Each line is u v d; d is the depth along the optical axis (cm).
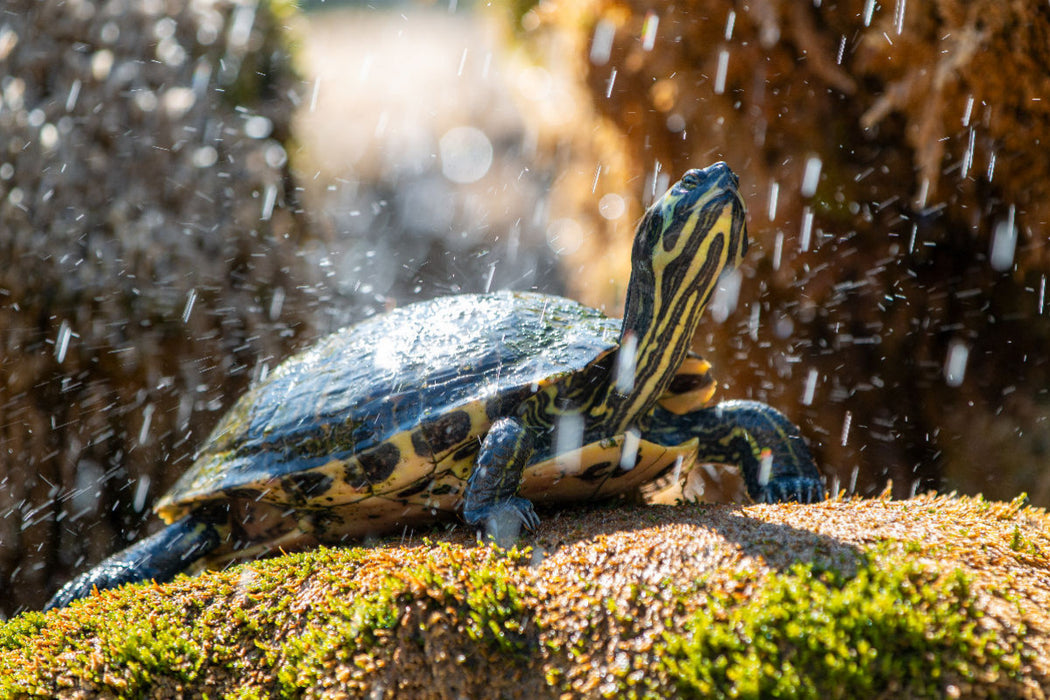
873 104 408
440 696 199
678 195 262
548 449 264
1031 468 380
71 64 514
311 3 1579
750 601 186
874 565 190
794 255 433
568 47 525
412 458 257
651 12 458
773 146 434
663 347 271
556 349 271
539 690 192
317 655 211
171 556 296
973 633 172
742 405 295
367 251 867
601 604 197
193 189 516
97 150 506
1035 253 383
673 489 334
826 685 168
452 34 1466
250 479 272
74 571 485
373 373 279
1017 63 360
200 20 542
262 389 309
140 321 496
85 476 487
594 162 549
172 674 220
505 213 929
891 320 418
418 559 226
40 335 487
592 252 565
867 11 379
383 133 1154
